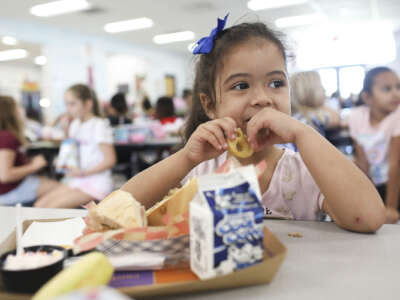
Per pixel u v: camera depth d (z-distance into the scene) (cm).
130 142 380
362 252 56
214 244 42
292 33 804
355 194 63
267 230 52
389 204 215
